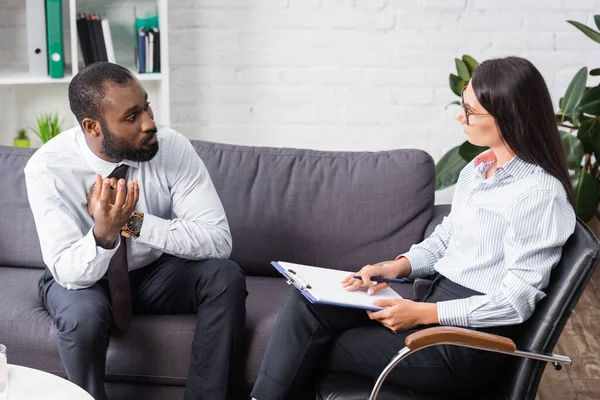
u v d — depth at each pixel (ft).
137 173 7.94
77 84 7.43
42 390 5.86
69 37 12.09
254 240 9.01
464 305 6.48
